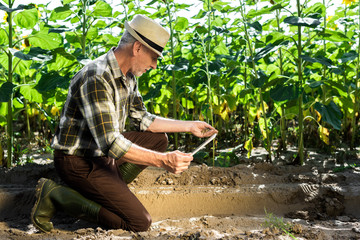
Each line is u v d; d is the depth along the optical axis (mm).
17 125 6539
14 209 3096
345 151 4602
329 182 3424
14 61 4090
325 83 3865
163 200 3113
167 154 2408
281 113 4555
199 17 5145
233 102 4281
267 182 3416
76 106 2512
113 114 2430
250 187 3271
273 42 3863
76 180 2553
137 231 2553
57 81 3789
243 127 5336
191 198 3121
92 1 4230
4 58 4129
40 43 4043
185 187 3324
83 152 2582
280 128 4598
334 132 4941
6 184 3463
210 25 5195
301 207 3119
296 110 4344
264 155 4488
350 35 5141
